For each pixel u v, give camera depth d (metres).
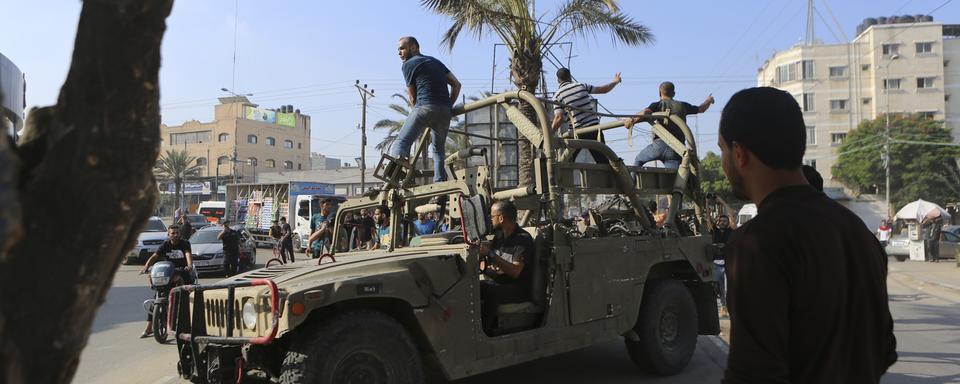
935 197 47.53
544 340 5.19
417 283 4.46
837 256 1.64
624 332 5.95
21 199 1.17
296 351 3.95
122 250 1.29
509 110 5.84
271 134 85.38
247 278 4.77
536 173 5.40
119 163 1.21
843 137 57.66
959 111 57.28
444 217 6.12
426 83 5.93
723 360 7.22
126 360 7.58
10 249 1.13
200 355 4.72
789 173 1.79
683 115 7.45
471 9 13.47
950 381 6.22
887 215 48.03
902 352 7.60
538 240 5.37
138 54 1.21
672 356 6.42
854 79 58.03
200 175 81.56
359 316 4.15
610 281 5.83
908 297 13.66
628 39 14.63
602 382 6.30
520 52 14.30
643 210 6.40
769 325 1.59
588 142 5.82
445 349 4.53
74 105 1.20
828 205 1.75
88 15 1.21
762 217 1.70
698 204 7.24
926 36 57.22
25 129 1.27
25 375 1.17
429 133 6.32
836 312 1.62
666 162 7.55
